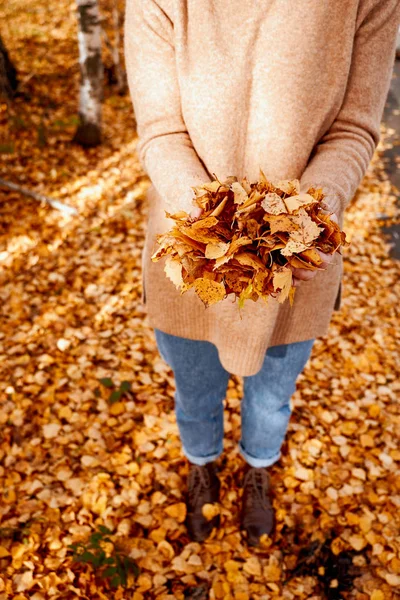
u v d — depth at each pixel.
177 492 2.17
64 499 2.13
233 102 1.10
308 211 0.93
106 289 3.43
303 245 0.88
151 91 1.17
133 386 2.68
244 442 1.92
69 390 2.64
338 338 3.09
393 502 2.18
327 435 2.46
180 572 1.89
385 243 4.23
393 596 1.85
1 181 4.48
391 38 1.10
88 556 1.85
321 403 2.62
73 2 9.80
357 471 2.30
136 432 2.43
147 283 1.40
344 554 1.97
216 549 1.96
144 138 1.22
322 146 1.16
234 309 1.22
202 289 0.92
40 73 7.11
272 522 2.00
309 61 1.06
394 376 2.88
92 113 5.17
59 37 8.43
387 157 5.79
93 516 2.07
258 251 0.92
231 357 1.32
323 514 2.10
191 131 1.16
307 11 1.02
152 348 2.94
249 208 0.90
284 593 1.85
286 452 2.35
